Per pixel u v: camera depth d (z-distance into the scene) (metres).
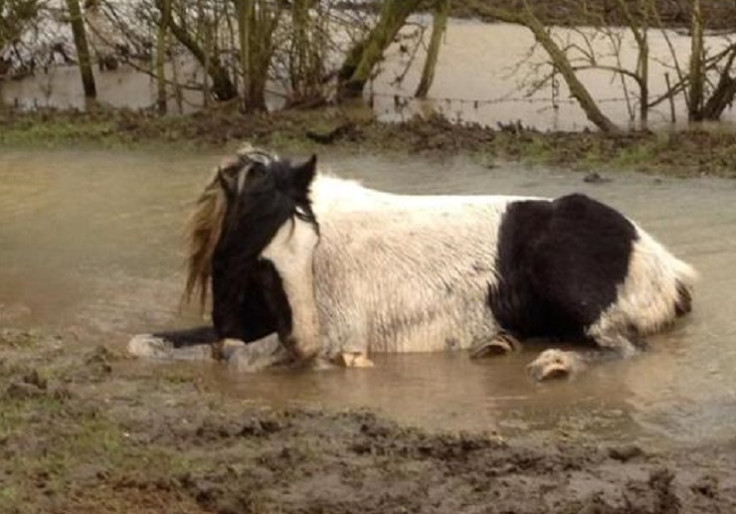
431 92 25.28
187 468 8.57
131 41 28.38
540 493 8.23
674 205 15.61
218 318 11.21
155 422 9.45
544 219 11.37
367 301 11.23
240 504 8.04
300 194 11.00
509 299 11.38
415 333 11.30
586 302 11.14
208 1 23.72
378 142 20.02
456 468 8.61
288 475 8.48
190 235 11.37
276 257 10.84
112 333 11.62
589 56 23.50
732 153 18.36
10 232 14.88
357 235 11.31
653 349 11.16
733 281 12.67
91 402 9.81
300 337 10.85
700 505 8.05
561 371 10.54
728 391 10.18
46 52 27.75
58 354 11.05
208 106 23.64
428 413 9.84
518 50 28.23
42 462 8.60
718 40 28.05
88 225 15.12
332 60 26.75
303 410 9.74
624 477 8.47
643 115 22.73
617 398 10.11
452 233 11.41
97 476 8.40
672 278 11.62
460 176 17.59
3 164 18.89
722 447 9.04
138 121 21.86
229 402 10.03
